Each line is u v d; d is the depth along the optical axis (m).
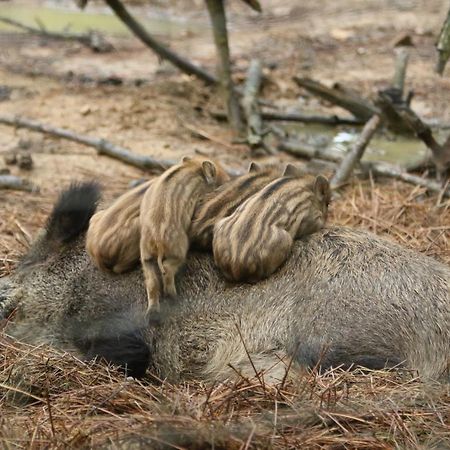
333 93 22.52
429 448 10.02
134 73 27.09
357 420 10.31
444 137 22.58
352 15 35.25
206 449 9.80
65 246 13.73
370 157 21.17
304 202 12.45
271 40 31.91
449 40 17.73
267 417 10.29
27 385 11.69
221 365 12.18
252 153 21.08
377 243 12.48
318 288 12.08
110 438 9.92
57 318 13.28
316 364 11.41
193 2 37.09
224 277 12.44
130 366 12.63
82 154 20.77
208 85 25.64
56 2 36.41
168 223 11.95
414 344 11.59
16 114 22.64
